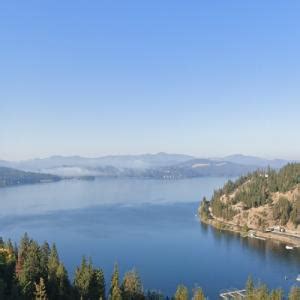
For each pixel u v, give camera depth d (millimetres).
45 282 126875
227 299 189625
